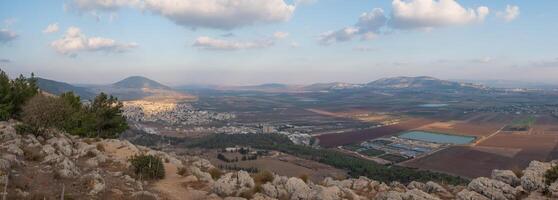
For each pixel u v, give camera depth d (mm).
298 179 30922
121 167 33500
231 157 128375
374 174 100875
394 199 28000
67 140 40750
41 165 29312
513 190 28609
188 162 42438
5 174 24234
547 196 26859
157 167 32125
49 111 41062
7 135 36094
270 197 28031
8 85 54312
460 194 29156
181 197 27422
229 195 28266
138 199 24969
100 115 56500
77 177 27609
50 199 22031
